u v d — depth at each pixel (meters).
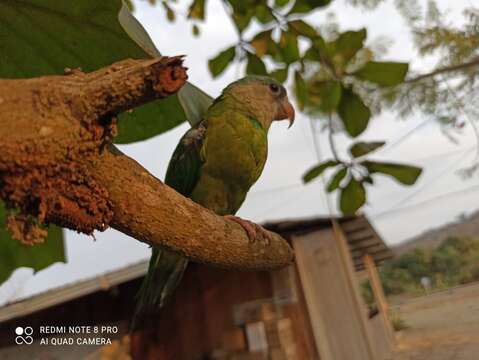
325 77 2.59
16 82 0.78
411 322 3.79
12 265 1.98
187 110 1.64
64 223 0.91
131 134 1.84
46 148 0.79
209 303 6.13
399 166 2.26
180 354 5.91
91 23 1.38
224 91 2.95
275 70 2.68
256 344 5.79
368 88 3.46
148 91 0.79
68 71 0.86
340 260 6.10
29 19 1.41
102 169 0.92
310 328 5.77
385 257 9.09
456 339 2.91
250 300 6.04
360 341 5.72
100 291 5.91
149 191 1.02
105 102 0.80
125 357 5.69
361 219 6.06
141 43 1.31
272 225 5.85
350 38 2.35
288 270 6.00
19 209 0.84
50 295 5.59
